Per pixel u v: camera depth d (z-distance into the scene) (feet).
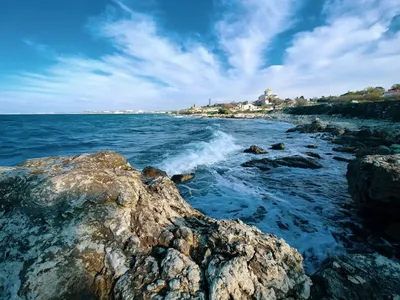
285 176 39.50
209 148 61.11
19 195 9.41
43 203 9.17
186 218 11.83
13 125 151.33
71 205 9.23
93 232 8.93
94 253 8.50
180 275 8.16
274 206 27.30
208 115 333.62
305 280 9.53
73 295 7.67
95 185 9.93
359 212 25.67
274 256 9.67
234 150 64.85
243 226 11.15
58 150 67.62
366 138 72.79
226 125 156.76
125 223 9.54
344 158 51.21
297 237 20.57
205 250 9.41
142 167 41.70
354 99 242.99
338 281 9.82
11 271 7.69
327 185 34.91
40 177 9.87
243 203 28.17
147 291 7.67
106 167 12.64
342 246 19.26
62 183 9.60
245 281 8.29
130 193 10.25
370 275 10.18
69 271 7.95
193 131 116.67
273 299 8.34
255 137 94.79
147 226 9.90
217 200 29.12
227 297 7.79
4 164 51.62
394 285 9.72
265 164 46.32
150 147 67.77
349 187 28.81
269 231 21.61
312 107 236.84
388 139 69.51
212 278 8.17
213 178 38.29
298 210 26.22
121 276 8.11
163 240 9.66
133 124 191.31
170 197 12.55
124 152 59.06
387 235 20.76
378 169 23.47
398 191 21.63
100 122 217.77
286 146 72.28
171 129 139.13
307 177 38.86
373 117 148.05
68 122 207.21
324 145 73.77
